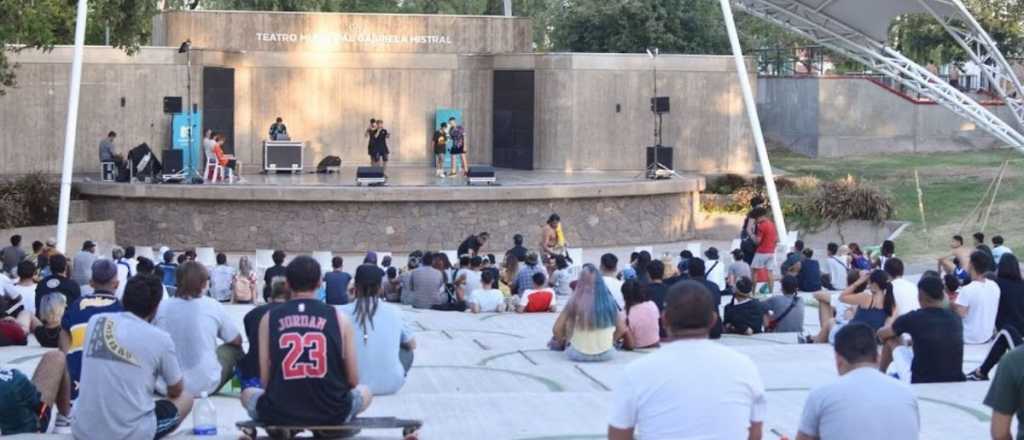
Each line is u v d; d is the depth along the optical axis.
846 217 40.47
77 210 37.66
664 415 6.64
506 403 12.52
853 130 52.19
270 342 8.67
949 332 13.30
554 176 42.00
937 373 13.30
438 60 45.28
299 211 36.59
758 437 6.88
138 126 42.09
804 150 52.72
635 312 17.25
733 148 44.97
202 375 11.13
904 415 7.46
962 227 39.12
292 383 8.62
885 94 52.09
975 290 16.12
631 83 44.31
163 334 9.29
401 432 10.92
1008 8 52.88
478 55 45.59
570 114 44.12
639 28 57.94
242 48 43.34
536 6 65.94
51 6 34.47
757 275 26.89
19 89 41.12
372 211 36.72
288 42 43.78
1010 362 7.87
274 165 41.25
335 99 44.81
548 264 28.62
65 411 10.81
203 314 11.23
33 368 14.53
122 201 37.44
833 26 44.66
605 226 39.03
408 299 23.73
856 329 7.72
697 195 41.56
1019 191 42.41
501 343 18.75
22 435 9.84
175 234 36.94
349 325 8.79
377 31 44.53
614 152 44.38
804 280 26.83
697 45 58.06
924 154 51.56
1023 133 46.62
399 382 12.15
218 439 9.88
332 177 40.25
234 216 36.66
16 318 16.98
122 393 9.07
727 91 44.84
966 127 52.44
